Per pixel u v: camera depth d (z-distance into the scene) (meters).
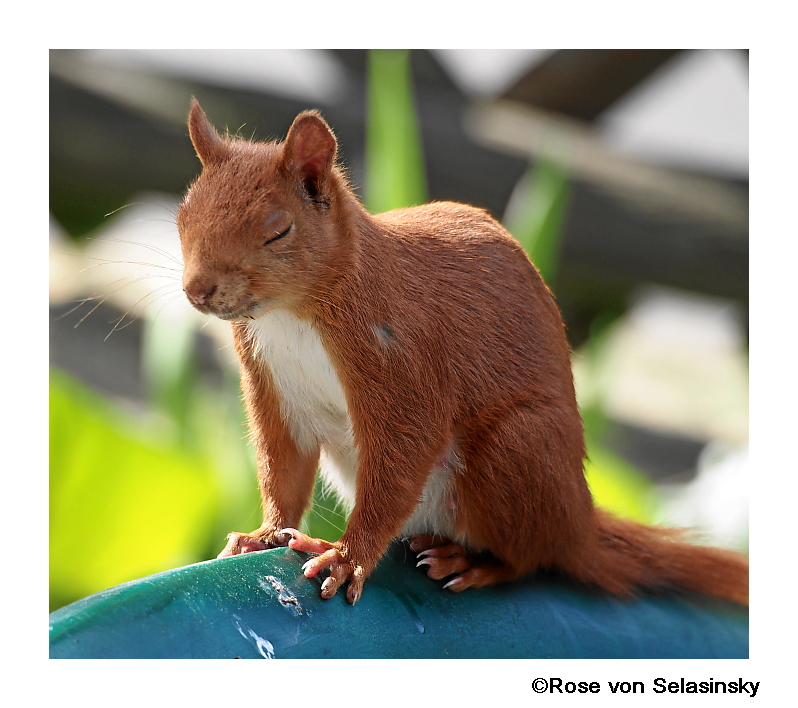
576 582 8.12
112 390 15.52
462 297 7.83
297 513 8.21
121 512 9.67
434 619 6.93
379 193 10.72
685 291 15.95
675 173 15.73
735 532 11.44
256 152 6.94
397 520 7.30
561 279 15.80
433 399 7.50
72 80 14.36
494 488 7.78
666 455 16.66
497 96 15.84
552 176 11.32
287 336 7.46
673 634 7.71
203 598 6.00
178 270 7.52
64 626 5.53
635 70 15.13
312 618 6.33
